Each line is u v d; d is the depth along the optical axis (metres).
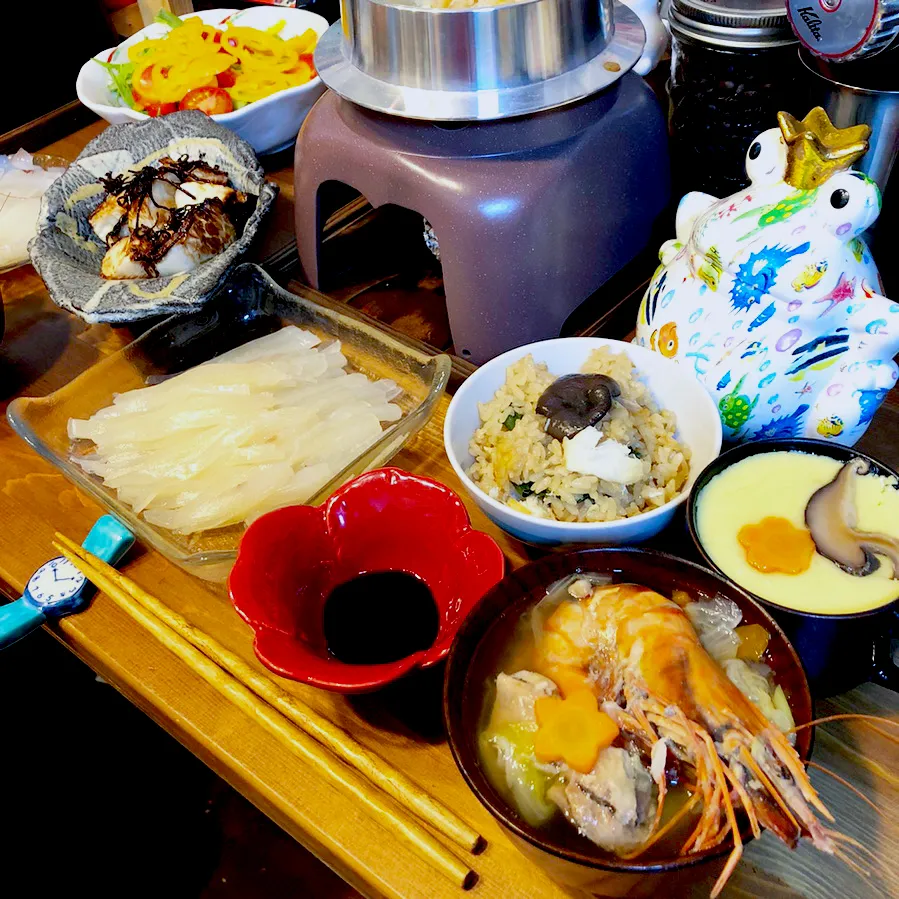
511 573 0.80
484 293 1.13
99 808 1.55
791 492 0.85
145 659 0.99
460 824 0.79
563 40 1.07
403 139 1.12
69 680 1.68
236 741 0.90
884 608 0.73
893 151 1.04
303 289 1.39
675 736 0.70
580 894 0.76
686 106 1.28
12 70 2.71
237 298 1.37
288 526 0.93
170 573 1.07
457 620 0.86
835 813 0.80
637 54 1.13
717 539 0.83
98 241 1.47
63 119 1.93
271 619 0.87
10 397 1.33
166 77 1.72
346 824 0.83
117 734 1.64
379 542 0.97
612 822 0.67
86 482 1.11
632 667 0.74
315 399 1.20
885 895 0.75
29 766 1.58
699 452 0.96
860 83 0.97
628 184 1.18
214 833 1.54
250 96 1.72
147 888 1.47
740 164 1.29
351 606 0.95
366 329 1.25
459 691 0.74
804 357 0.90
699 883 0.76
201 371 1.22
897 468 1.05
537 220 1.08
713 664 0.73
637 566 0.80
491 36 1.03
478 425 1.03
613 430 0.94
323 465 1.13
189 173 1.45
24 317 1.46
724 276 0.90
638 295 1.31
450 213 1.08
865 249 0.89
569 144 1.10
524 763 0.72
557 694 0.76
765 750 0.67
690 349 0.95
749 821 0.64
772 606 0.74
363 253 1.47
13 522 1.16
